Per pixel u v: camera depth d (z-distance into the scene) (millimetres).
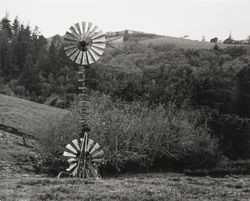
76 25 31594
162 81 61562
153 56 165000
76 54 31438
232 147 49000
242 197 21484
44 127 35594
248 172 35781
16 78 137000
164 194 21359
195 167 40094
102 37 31719
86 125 30484
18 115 60719
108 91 64688
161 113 40844
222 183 27500
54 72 132375
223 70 99438
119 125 35219
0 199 19203
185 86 57875
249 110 59781
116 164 34375
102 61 172375
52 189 22250
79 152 29531
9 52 143500
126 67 142875
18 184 24469
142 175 34656
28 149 43594
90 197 20188
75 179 26906
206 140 42469
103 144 34094
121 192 21594
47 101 104250
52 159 34750
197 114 48312
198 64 131625
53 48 145750
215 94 58531
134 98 53031
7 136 47469
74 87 110062
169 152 38844
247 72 65000
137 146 36000
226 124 49438
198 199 20422
